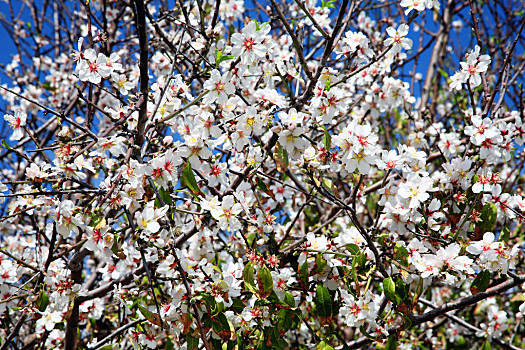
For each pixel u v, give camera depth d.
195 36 3.11
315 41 4.33
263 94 2.39
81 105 3.68
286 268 2.52
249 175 2.46
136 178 2.01
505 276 2.84
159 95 2.44
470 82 2.64
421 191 2.30
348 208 2.31
